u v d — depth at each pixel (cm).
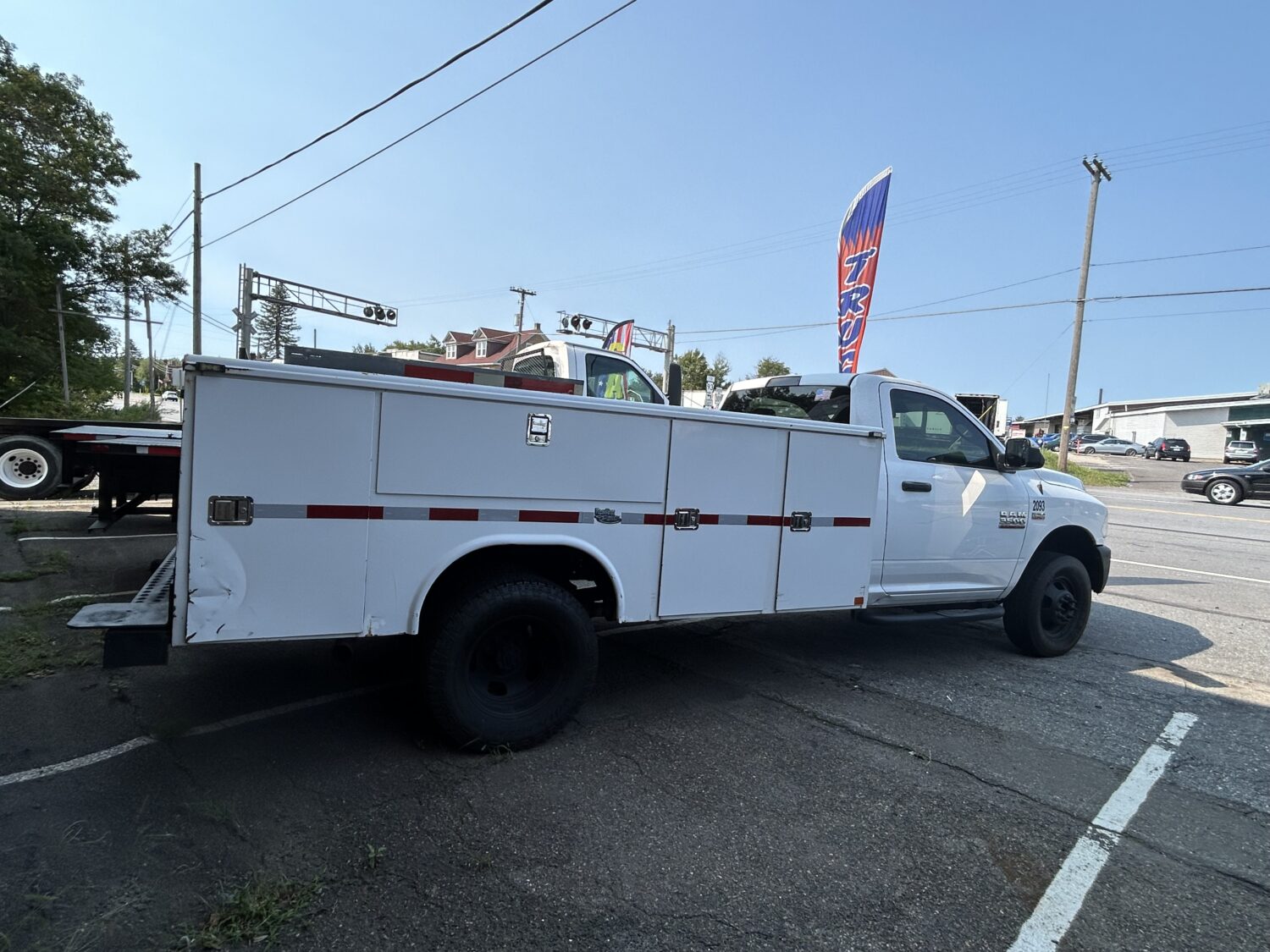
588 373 649
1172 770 371
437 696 337
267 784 315
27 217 2652
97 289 2972
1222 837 309
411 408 313
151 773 319
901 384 515
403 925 231
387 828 286
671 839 288
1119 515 1703
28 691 404
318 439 297
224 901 234
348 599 308
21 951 208
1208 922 252
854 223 1170
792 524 429
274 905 234
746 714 424
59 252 2706
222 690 419
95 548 777
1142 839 305
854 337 1176
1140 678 524
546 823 295
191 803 296
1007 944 236
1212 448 5106
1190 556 1117
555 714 366
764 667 516
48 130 2709
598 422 359
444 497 323
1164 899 264
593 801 314
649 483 377
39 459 995
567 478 353
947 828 307
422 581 322
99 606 308
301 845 271
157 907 232
